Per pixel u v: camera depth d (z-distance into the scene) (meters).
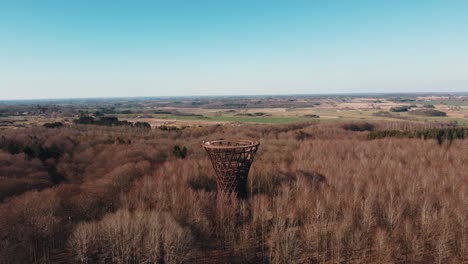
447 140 121.81
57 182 85.88
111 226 48.59
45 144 109.44
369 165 88.19
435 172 79.62
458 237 51.72
